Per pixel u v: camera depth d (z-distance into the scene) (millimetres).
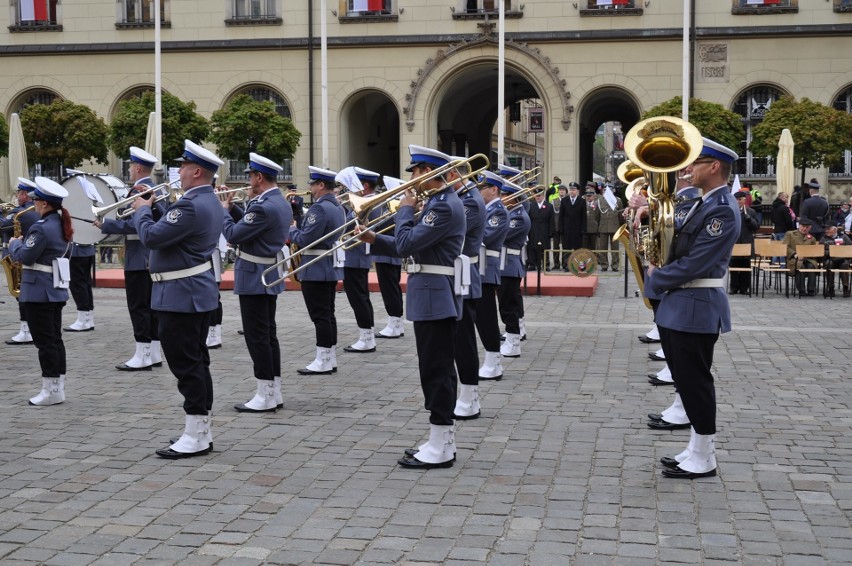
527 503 6441
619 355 12234
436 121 32500
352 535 5855
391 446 7934
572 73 31156
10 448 7832
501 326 14914
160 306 7594
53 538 5793
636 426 8562
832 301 18156
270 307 9266
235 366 11578
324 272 10930
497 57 31281
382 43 31828
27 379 10805
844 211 28750
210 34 32750
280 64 32594
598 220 24156
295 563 5422
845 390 10039
